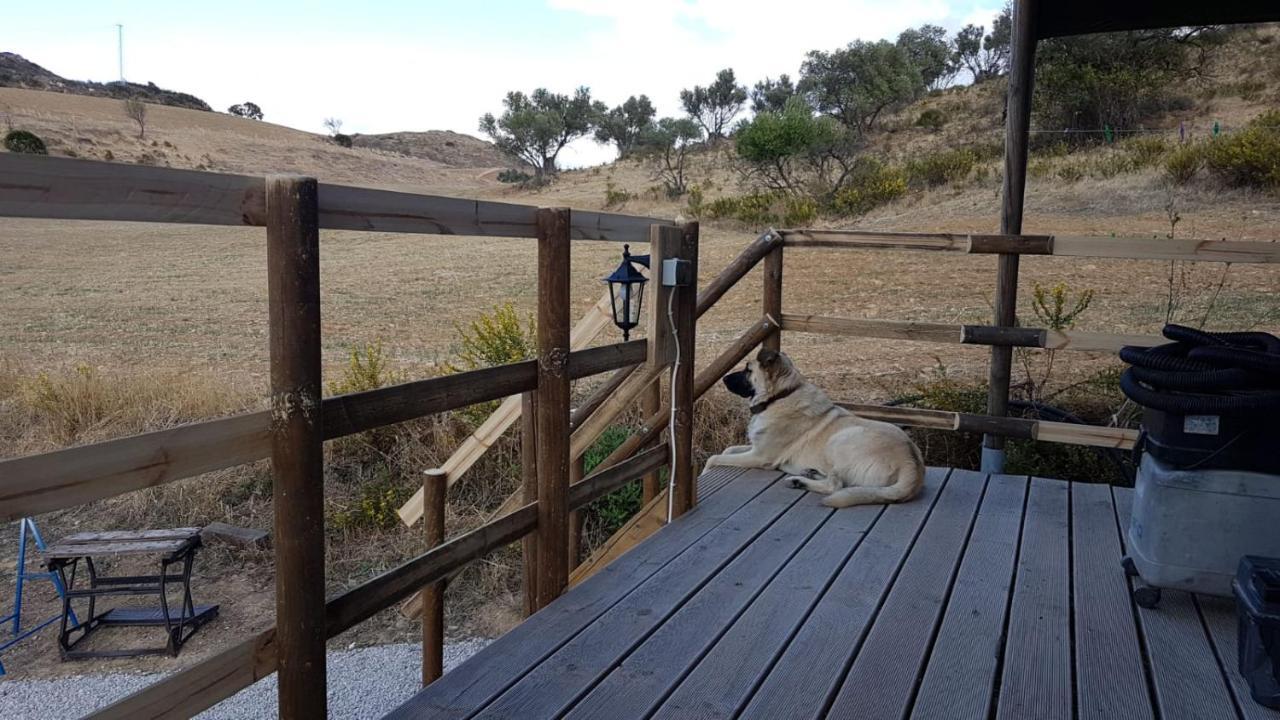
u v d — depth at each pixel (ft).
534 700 7.54
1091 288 33.83
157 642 18.21
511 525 9.08
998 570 10.64
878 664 8.21
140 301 46.29
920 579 10.32
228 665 6.03
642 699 7.56
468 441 12.09
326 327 37.86
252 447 5.96
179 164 169.58
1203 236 37.42
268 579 20.49
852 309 34.88
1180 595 9.85
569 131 189.67
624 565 10.74
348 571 19.97
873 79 114.21
